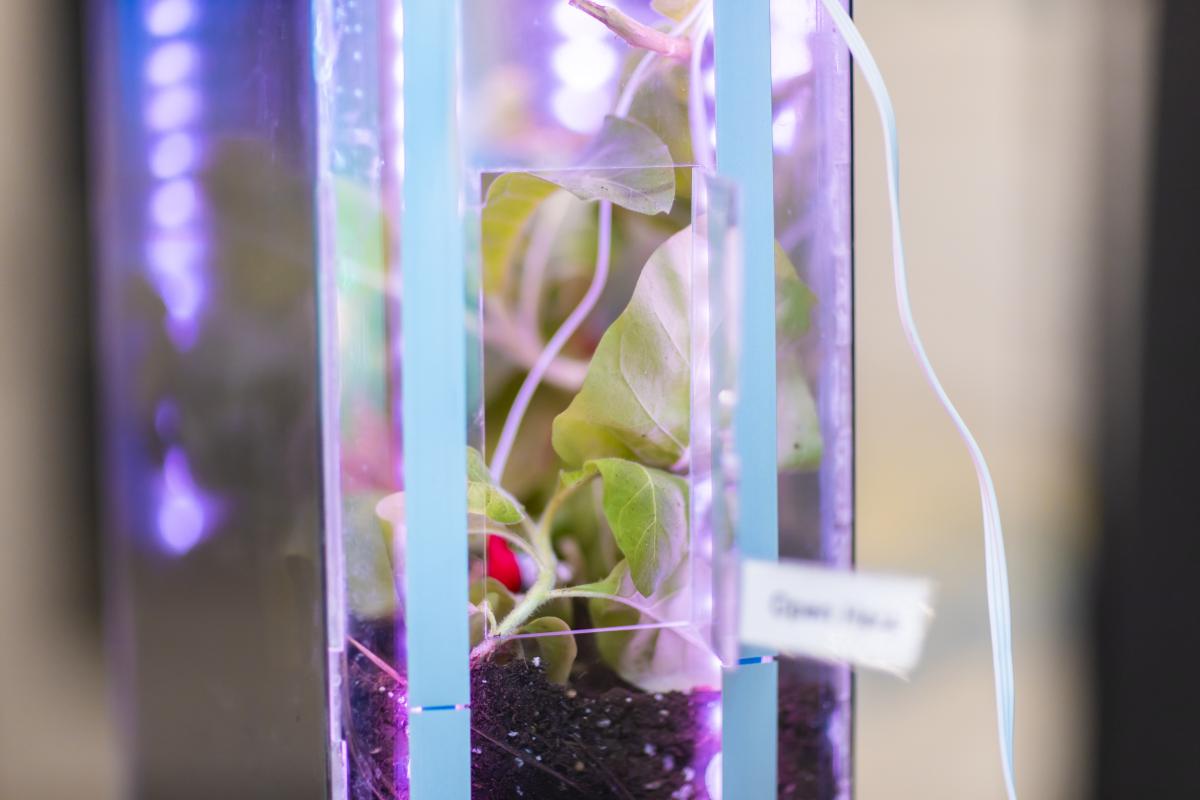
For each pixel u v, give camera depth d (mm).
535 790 393
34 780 464
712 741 396
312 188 421
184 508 464
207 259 458
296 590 462
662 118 387
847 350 400
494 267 385
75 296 461
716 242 386
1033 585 468
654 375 391
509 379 387
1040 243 465
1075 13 463
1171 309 465
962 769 469
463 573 379
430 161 375
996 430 466
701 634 395
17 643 463
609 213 387
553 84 384
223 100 454
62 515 464
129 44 456
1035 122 464
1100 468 467
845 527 401
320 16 401
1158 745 467
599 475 392
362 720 398
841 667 406
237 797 465
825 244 397
